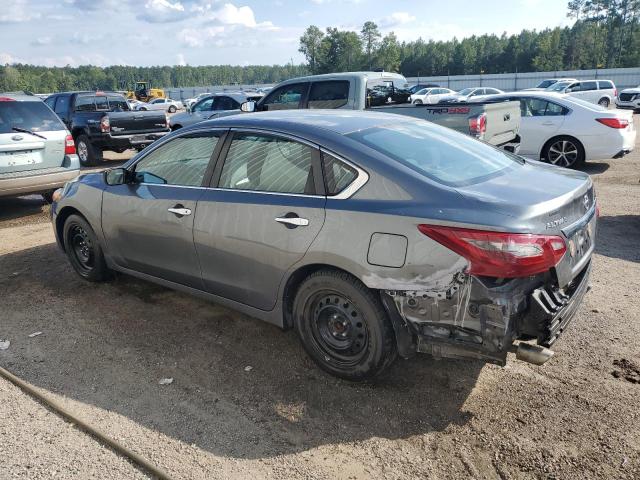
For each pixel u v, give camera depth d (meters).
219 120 3.90
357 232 2.96
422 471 2.59
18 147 7.46
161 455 2.72
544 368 3.41
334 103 9.27
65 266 5.57
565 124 9.73
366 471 2.59
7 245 6.47
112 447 2.79
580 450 2.68
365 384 3.31
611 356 3.51
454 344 2.81
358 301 3.04
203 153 3.88
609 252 5.51
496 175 3.25
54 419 3.04
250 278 3.55
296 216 3.21
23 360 3.69
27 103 7.78
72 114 13.22
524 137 10.19
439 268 2.72
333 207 3.08
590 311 4.15
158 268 4.23
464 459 2.65
